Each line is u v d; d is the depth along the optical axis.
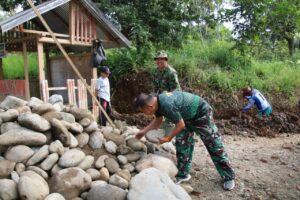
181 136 4.02
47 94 7.16
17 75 11.40
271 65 10.94
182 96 3.75
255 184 4.20
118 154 4.08
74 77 8.86
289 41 12.83
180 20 11.62
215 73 9.96
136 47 10.90
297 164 4.92
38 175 3.17
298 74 10.05
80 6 7.85
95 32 8.29
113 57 10.86
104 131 4.38
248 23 10.79
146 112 3.62
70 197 3.16
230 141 6.99
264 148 6.06
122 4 10.82
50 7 6.95
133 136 4.46
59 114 3.99
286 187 4.11
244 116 8.48
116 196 3.09
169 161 4.06
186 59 10.51
